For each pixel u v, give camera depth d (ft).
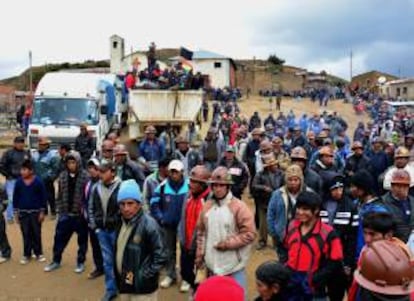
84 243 28.71
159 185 25.54
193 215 22.24
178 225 25.35
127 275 16.96
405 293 8.61
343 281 17.95
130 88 78.23
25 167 29.91
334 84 289.94
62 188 28.30
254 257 31.40
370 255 8.94
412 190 23.24
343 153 44.93
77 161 28.07
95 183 26.03
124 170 28.73
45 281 27.50
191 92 74.08
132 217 16.93
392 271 8.65
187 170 39.19
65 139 58.23
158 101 73.87
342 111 177.06
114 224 23.90
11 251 32.19
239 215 18.34
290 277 12.80
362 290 9.80
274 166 32.12
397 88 267.39
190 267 22.79
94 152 47.55
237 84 257.96
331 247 15.66
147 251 16.97
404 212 18.38
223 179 18.37
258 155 37.47
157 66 88.63
